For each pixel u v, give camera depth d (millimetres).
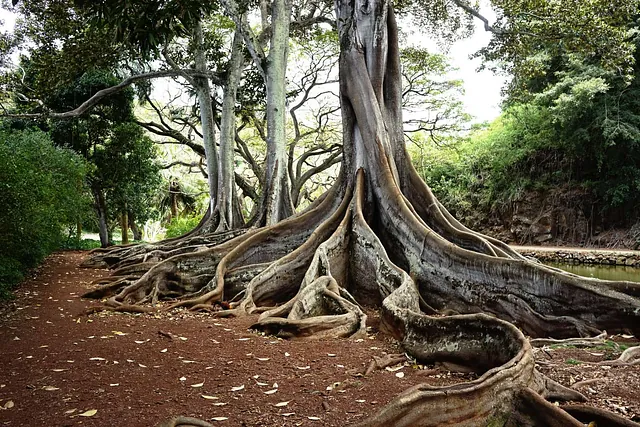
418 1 16391
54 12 15906
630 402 3889
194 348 5809
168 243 17766
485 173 36531
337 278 9445
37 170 12250
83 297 9867
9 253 11016
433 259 8773
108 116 23531
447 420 3217
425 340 5273
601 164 28172
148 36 6645
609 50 12102
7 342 6098
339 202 11172
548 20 12297
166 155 41375
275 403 3926
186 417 3389
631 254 23062
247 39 16953
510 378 3572
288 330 6449
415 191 10742
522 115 33500
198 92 20984
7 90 18828
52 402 3980
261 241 10906
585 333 6715
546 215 31781
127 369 4922
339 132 31047
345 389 4258
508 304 7621
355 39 11219
